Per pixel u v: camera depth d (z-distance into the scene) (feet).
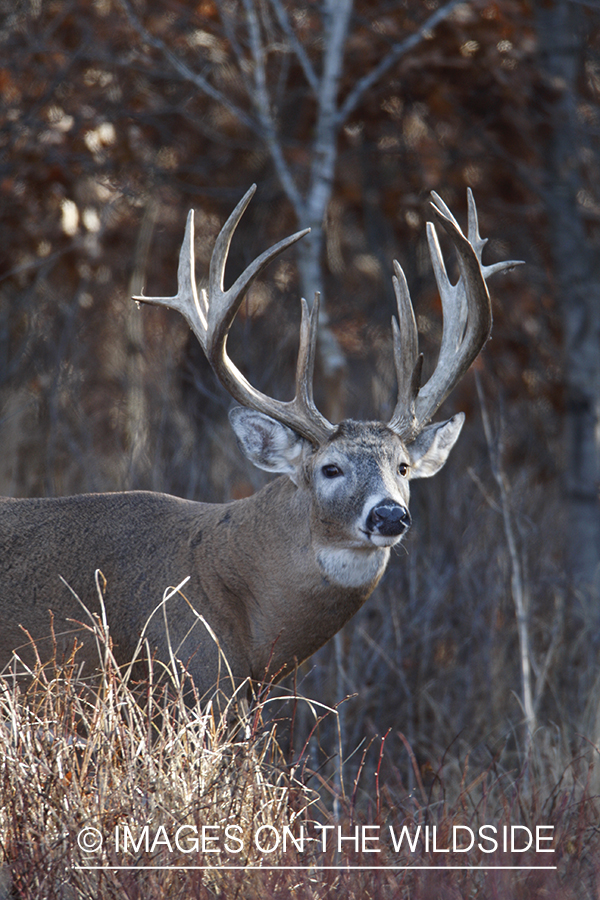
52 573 32.83
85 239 60.03
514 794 31.91
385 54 58.23
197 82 52.16
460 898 25.77
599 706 38.91
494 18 56.90
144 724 29.84
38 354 59.11
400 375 34.30
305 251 51.21
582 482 55.21
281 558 32.42
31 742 26.91
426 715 43.01
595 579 50.39
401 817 31.01
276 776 31.27
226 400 54.75
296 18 58.70
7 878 24.40
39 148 57.26
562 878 27.35
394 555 47.14
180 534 33.78
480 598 44.80
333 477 31.73
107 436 58.95
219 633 32.53
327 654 42.63
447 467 53.67
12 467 52.80
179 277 34.40
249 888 24.82
